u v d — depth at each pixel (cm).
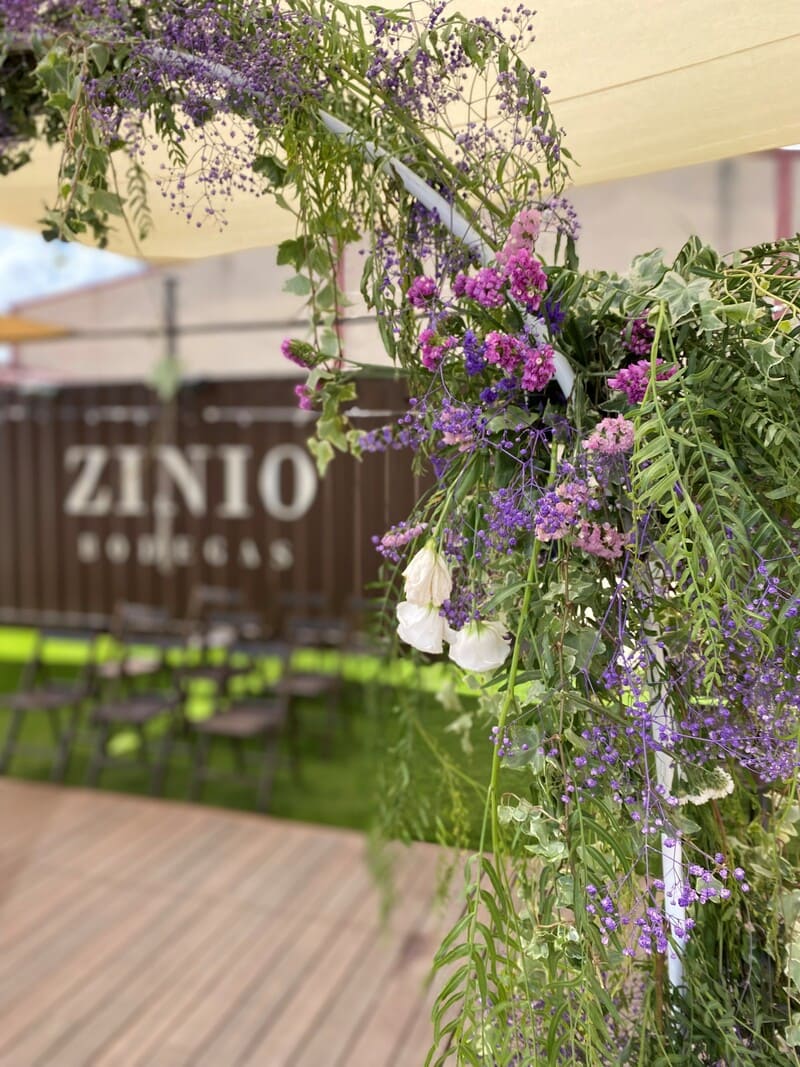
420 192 99
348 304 104
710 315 81
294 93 98
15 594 814
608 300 91
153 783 458
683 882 86
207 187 117
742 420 86
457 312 95
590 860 80
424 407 97
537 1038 85
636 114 126
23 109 138
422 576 88
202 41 98
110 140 107
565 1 107
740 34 108
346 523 691
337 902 329
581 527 85
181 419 736
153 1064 241
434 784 130
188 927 313
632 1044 97
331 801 443
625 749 86
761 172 276
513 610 89
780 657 82
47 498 802
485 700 108
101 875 355
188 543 750
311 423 693
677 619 88
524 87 95
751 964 96
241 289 562
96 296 618
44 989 276
